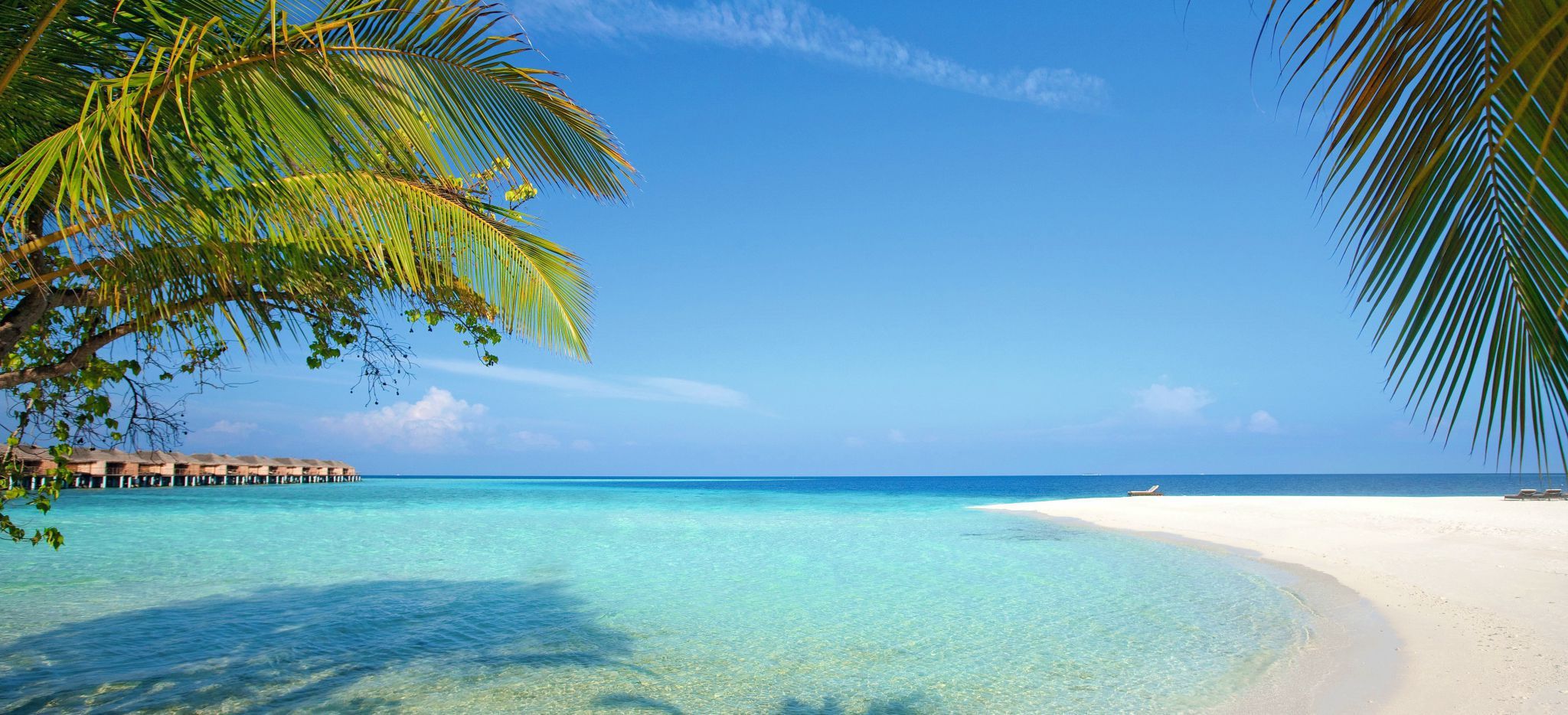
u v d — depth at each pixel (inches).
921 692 279.7
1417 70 66.6
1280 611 390.3
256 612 420.2
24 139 118.9
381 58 119.0
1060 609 420.5
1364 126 68.4
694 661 324.8
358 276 187.3
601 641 358.9
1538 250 68.3
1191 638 343.0
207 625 384.2
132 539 769.6
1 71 106.5
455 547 746.2
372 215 130.6
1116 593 464.8
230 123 107.8
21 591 471.5
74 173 93.7
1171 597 445.4
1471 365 71.2
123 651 332.2
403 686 289.1
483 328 229.3
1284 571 518.0
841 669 310.7
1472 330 71.7
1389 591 413.4
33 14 107.2
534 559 652.7
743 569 593.0
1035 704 263.7
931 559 650.2
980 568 588.1
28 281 121.0
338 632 374.6
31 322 157.9
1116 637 353.1
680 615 418.0
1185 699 260.2
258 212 118.2
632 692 283.3
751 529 970.7
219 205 113.7
